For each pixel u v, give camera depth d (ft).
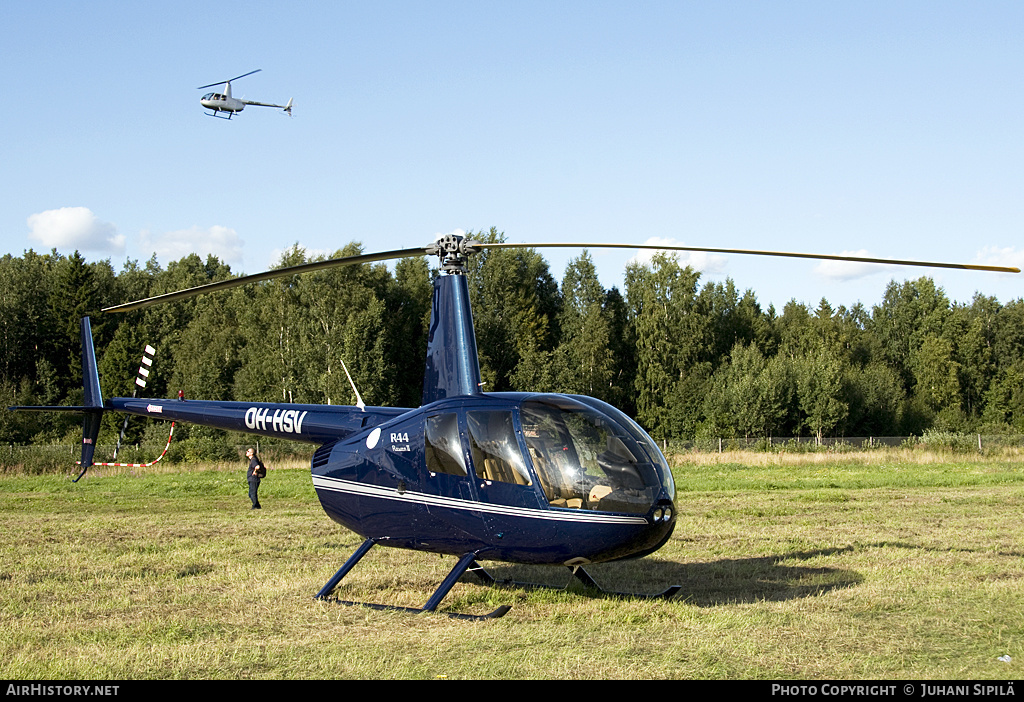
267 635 21.81
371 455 26.21
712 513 49.83
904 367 234.79
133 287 209.97
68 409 38.93
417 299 190.08
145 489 69.62
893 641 21.16
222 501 60.59
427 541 25.34
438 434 24.73
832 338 224.74
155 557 34.27
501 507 23.18
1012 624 22.89
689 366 193.77
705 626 22.47
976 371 217.56
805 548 36.29
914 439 122.93
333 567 31.73
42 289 195.52
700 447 122.01
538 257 195.52
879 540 38.65
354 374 153.28
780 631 22.07
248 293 185.98
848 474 83.92
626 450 22.94
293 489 68.03
